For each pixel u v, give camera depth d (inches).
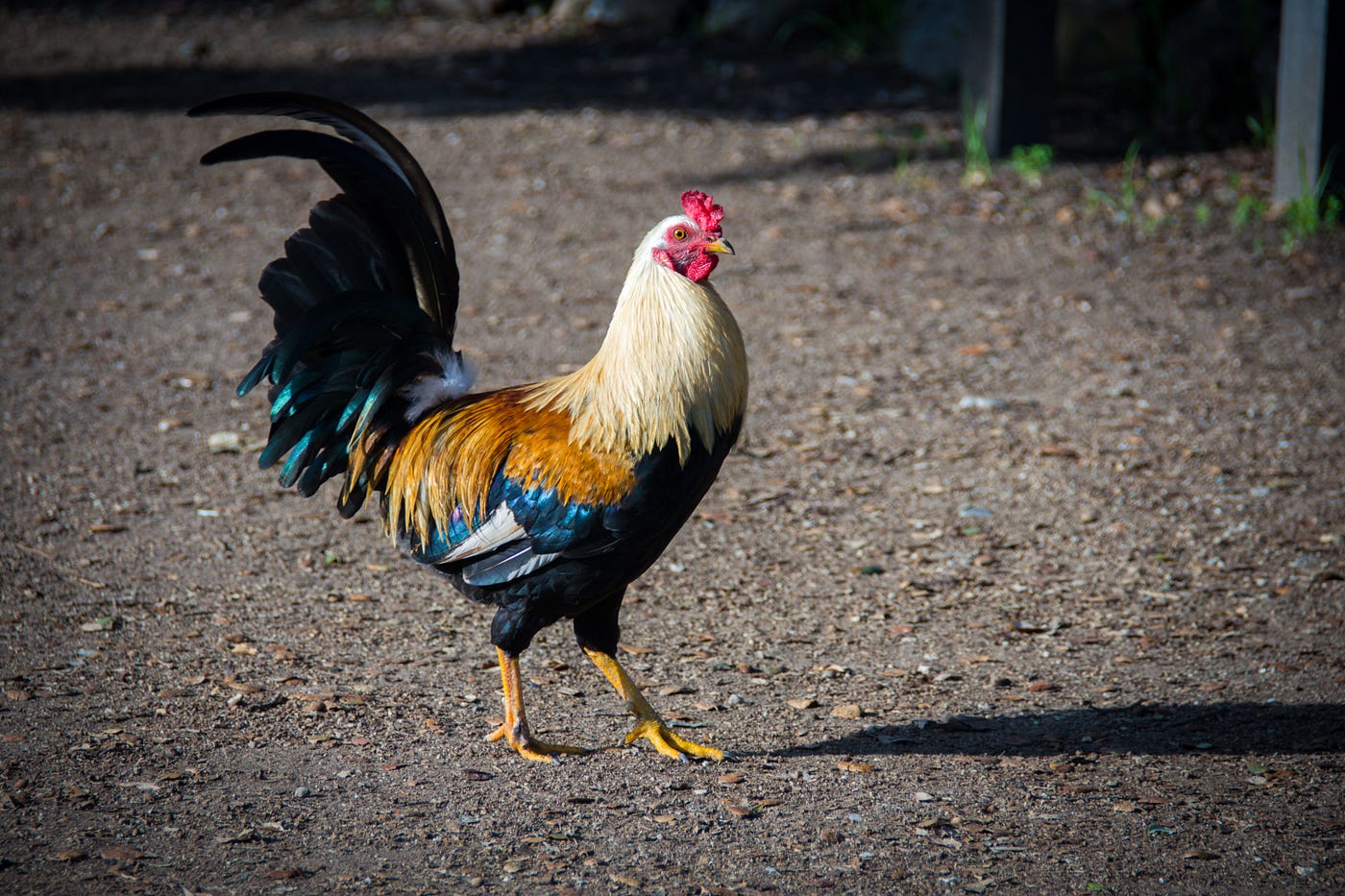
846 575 343.6
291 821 223.8
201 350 486.9
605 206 635.5
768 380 468.1
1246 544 354.6
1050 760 252.7
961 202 631.8
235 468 398.6
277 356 234.7
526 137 740.0
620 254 580.7
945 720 270.8
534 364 469.4
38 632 297.9
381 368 253.3
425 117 776.3
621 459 224.8
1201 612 320.8
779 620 319.6
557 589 233.6
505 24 989.2
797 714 273.9
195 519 364.5
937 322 514.3
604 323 510.6
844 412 443.5
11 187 656.4
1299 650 299.6
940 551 355.9
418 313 251.9
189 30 1001.5
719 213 226.4
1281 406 437.4
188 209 637.9
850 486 394.3
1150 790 239.9
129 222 618.5
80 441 410.9
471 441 239.1
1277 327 499.5
